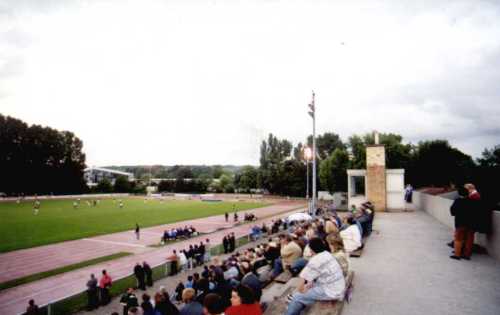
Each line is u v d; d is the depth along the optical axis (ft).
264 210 203.72
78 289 58.54
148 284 58.75
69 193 363.15
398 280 23.98
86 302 50.88
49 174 342.23
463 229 29.84
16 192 324.39
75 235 113.09
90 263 76.13
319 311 16.31
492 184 67.15
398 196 86.99
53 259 80.48
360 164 192.24
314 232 36.17
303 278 16.49
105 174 598.34
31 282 62.44
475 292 21.13
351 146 204.44
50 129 355.36
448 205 52.75
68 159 363.76
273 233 106.83
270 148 410.52
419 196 94.17
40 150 336.08
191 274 66.08
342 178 202.08
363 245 34.78
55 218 159.84
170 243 99.35
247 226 133.59
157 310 29.30
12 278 64.95
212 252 82.99
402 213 79.30
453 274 25.20
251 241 96.07
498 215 28.63
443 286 22.45
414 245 36.88
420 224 56.18
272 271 34.53
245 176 423.23
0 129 310.04
